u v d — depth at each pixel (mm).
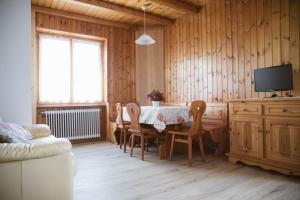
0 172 1416
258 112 2982
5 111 2852
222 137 3854
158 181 2592
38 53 4590
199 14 4641
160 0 4020
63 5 4332
